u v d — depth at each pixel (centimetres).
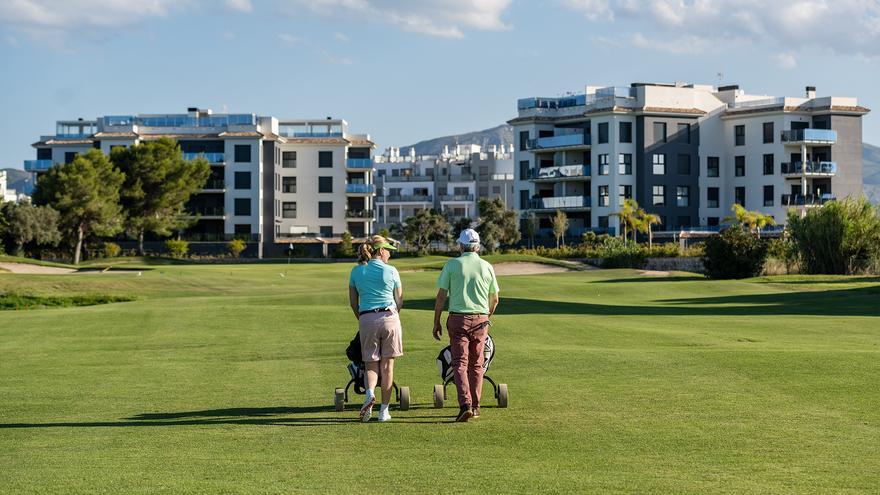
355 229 11544
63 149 11200
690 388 1372
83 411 1316
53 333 2517
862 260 6153
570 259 8544
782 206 9844
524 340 2178
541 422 1144
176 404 1368
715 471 871
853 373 1468
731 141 10256
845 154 9988
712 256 6122
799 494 782
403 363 1772
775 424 1097
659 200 9969
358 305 1219
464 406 1155
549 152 10550
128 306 3328
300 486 834
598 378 1498
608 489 805
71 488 836
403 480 852
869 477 841
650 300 4228
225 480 862
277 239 10906
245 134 10700
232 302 3738
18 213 8775
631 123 9975
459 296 1196
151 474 893
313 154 11362
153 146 9900
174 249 10188
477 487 820
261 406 1340
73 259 9362
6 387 1559
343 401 1288
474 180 16450
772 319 2748
